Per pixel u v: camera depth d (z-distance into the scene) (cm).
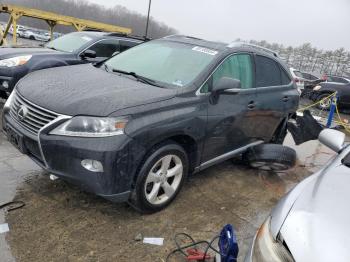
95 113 290
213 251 302
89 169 288
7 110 357
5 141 475
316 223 194
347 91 1377
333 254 174
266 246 196
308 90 1572
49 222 312
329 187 233
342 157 287
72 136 289
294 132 581
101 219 327
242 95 421
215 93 374
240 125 429
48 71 402
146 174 317
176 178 358
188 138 361
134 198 321
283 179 489
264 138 504
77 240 295
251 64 447
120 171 293
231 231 258
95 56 725
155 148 324
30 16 1297
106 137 285
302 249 180
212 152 402
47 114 304
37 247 281
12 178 379
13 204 332
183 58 400
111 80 361
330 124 924
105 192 295
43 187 368
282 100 500
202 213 361
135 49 456
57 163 299
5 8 1196
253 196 418
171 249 299
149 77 381
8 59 600
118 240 302
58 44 757
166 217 344
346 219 199
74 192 365
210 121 373
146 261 282
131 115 297
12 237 288
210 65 383
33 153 319
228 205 387
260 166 479
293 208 212
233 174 475
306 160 602
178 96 342
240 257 301
